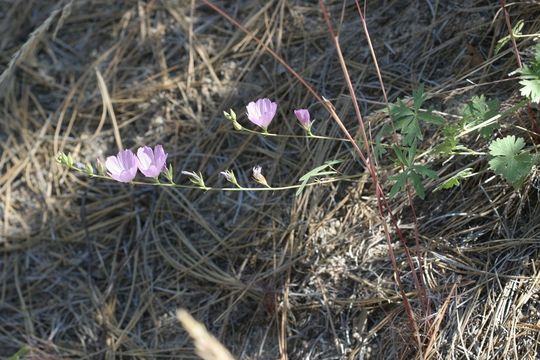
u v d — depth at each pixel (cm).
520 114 356
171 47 467
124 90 463
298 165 408
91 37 485
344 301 363
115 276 422
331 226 382
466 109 332
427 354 327
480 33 396
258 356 374
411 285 351
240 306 390
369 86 412
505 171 318
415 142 318
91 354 406
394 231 367
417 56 410
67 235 440
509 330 322
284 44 443
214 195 420
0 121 476
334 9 440
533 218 342
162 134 446
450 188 362
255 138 426
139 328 405
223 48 455
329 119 409
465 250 348
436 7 414
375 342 349
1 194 457
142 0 484
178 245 417
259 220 402
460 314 333
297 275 381
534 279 328
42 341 417
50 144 463
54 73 481
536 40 373
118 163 313
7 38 500
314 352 362
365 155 383
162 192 430
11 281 440
